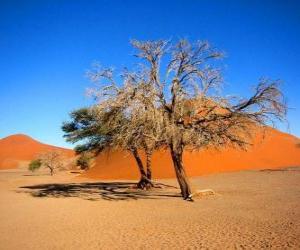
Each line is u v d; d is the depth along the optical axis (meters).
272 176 38.34
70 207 20.55
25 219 17.05
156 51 20.59
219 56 20.61
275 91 19.38
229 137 21.00
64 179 54.12
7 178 57.25
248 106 20.06
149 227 14.08
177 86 20.64
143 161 53.22
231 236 11.99
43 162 70.75
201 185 31.25
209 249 10.60
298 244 10.60
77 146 33.78
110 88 21.11
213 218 15.33
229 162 51.84
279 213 15.88
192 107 20.62
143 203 21.16
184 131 20.27
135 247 11.22
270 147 60.06
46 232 13.95
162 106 20.81
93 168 62.03
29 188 36.41
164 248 10.96
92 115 30.64
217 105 20.41
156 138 20.45
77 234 13.38
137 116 20.45
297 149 62.88
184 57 20.52
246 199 20.97
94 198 24.83
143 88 20.52
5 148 154.12
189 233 12.73
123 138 21.83
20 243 12.32
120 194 27.14
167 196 24.52
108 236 12.86
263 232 12.32
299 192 23.72
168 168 48.62
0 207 21.55
